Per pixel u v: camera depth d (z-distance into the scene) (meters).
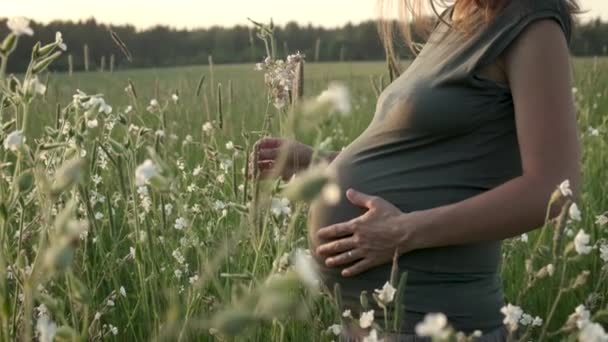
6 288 1.44
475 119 2.20
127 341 2.69
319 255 2.40
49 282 2.21
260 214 1.91
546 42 2.11
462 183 2.24
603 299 2.95
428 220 2.16
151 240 2.31
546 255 1.95
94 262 2.63
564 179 2.06
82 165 1.27
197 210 2.98
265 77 2.77
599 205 4.43
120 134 5.34
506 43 2.14
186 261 2.94
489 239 2.13
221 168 3.35
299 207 1.45
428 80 2.25
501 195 2.09
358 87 13.91
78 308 2.19
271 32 2.79
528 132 2.10
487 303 2.29
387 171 2.32
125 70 21.06
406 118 2.27
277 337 2.47
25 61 8.37
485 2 2.18
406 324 2.25
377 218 2.24
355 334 2.34
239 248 2.84
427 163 2.26
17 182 1.47
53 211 2.30
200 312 2.41
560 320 3.27
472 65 2.17
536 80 2.10
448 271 2.23
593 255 3.65
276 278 1.08
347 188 2.39
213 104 8.22
